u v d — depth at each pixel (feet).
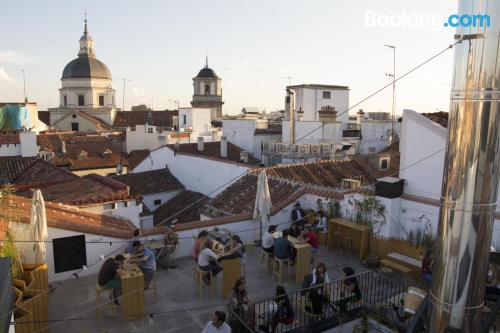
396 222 43.11
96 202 54.29
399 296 33.45
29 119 154.10
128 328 31.12
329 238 46.91
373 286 37.81
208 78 279.49
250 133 120.47
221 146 109.91
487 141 16.87
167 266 41.22
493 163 17.11
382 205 43.24
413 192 42.83
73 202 52.95
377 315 30.66
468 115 16.88
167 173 103.24
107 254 40.75
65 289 36.81
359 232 44.80
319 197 50.57
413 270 39.29
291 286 38.19
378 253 43.37
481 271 17.99
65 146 145.28
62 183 67.36
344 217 47.42
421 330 21.48
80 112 242.17
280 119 169.58
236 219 47.32
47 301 30.83
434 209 40.42
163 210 91.09
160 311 33.40
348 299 33.55
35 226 32.35
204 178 91.66
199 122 195.42
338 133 111.75
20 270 32.19
